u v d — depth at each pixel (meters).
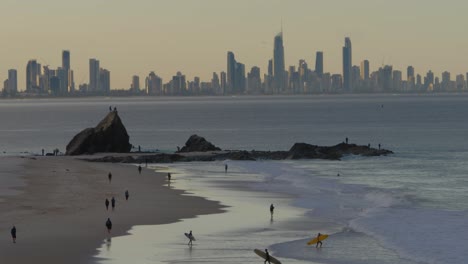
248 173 167.12
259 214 107.50
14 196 122.50
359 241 88.31
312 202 120.44
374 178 156.62
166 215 105.81
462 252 82.31
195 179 154.25
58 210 108.50
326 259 79.44
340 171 171.12
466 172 168.62
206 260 77.44
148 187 139.38
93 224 97.56
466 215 106.00
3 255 79.12
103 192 130.75
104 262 76.38
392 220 101.81
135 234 91.19
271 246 85.12
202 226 97.19
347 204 118.19
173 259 77.81
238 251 82.00
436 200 122.00
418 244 86.44
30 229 93.12
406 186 141.88
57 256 78.81
